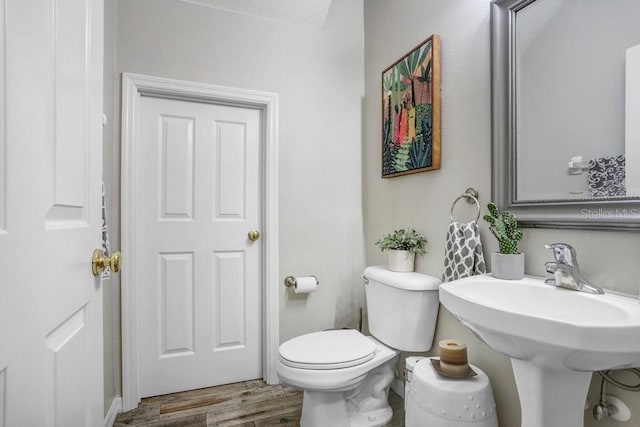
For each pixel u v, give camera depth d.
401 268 1.65
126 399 1.70
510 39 1.20
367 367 1.44
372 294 1.71
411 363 1.38
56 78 0.63
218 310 1.97
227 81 1.92
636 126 0.87
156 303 1.85
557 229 1.06
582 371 0.77
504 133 1.22
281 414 1.68
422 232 1.68
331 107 2.16
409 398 1.24
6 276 0.47
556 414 0.83
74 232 0.70
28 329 0.52
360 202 2.21
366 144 2.21
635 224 0.85
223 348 1.98
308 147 2.10
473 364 1.36
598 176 0.95
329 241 2.14
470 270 1.28
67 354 0.66
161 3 1.80
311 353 1.45
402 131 1.78
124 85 1.71
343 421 1.45
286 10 1.99
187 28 1.85
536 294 0.98
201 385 1.93
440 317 1.54
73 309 0.69
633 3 0.88
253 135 2.06
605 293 0.89
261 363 2.05
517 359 0.85
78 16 0.73
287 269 2.04
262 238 2.06
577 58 1.00
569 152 1.02
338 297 2.15
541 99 1.10
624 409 0.88
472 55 1.38
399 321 1.52
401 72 1.79
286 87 2.05
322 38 2.14
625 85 0.89
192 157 1.93
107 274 1.06
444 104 1.53
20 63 0.51
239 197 2.02
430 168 1.57
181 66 1.83
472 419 1.08
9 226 0.48
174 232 1.88
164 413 1.68
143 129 1.83
